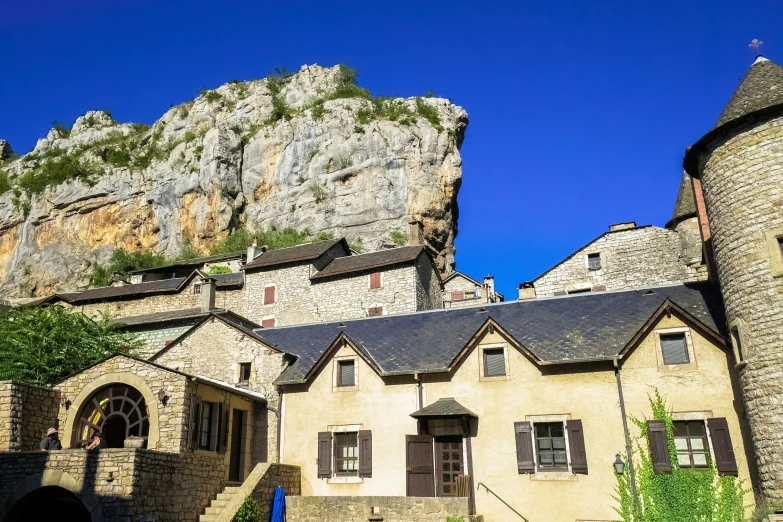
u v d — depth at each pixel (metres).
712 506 15.19
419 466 17.53
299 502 16.98
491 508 16.80
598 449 16.45
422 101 75.94
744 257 15.08
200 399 17.31
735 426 15.73
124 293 40.19
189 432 16.64
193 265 51.47
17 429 16.27
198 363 21.64
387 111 75.19
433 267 38.19
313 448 18.98
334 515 16.62
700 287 19.31
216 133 74.06
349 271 35.28
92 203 75.25
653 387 16.58
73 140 97.12
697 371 16.41
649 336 17.12
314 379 19.77
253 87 89.12
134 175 76.50
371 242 63.47
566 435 16.81
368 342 20.89
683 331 16.88
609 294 20.34
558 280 30.95
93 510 14.01
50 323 26.47
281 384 19.78
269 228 70.19
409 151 68.62
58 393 17.80
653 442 15.95
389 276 34.62
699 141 16.61
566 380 17.31
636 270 29.47
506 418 17.48
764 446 14.14
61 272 71.50
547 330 18.84
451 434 17.86
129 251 73.06
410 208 65.75
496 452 17.25
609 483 16.09
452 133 71.69
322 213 68.19
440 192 67.62
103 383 17.48
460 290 40.47
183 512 15.67
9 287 71.19
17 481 14.74
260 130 77.06
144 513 14.24
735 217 15.44
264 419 19.83
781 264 14.38
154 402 16.80
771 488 13.86
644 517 15.49
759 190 15.05
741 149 15.58
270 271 37.78
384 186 67.19
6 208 78.31
